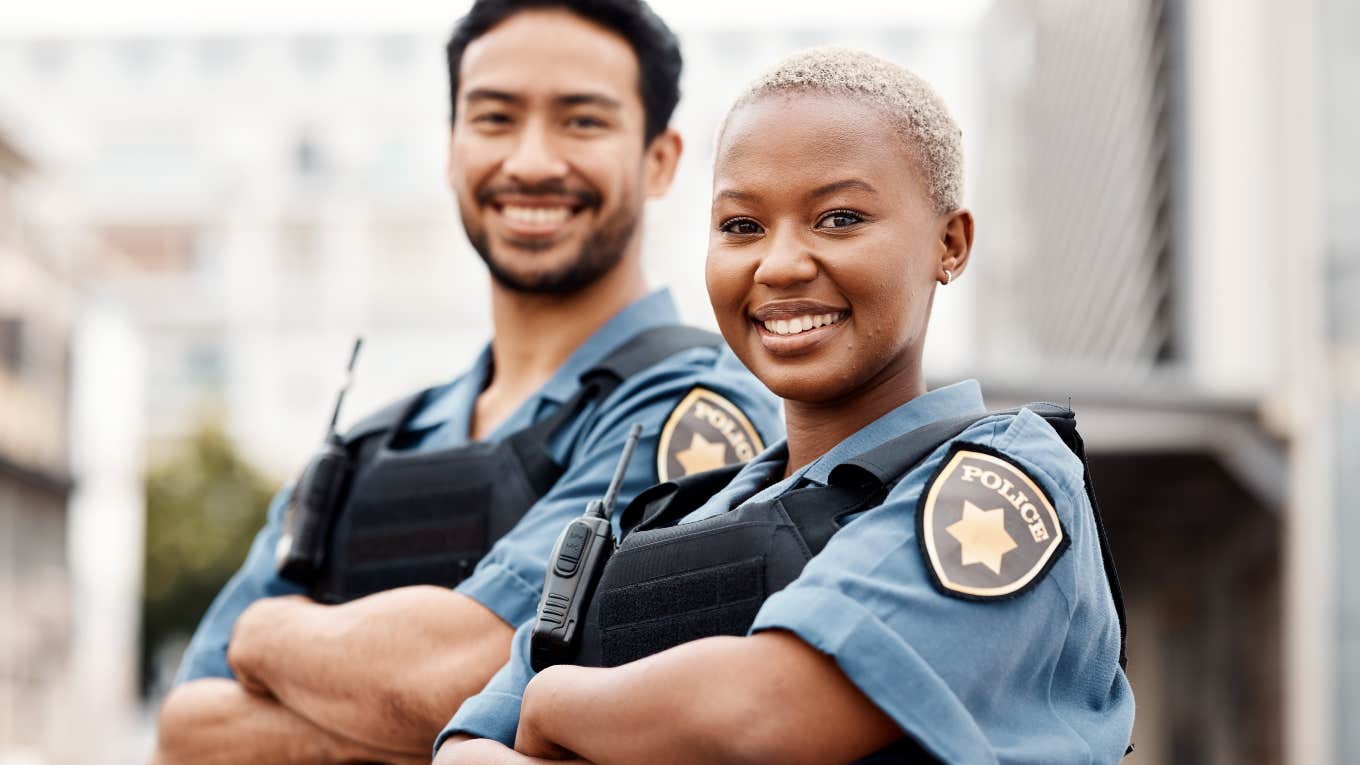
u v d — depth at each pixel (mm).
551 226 2320
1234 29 8836
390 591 2039
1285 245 7992
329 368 36219
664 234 27625
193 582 27531
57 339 21000
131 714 25516
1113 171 10531
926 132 1526
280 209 36844
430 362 36219
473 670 1940
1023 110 15203
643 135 2422
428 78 37500
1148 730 9938
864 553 1372
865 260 1479
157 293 36312
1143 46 9664
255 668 2104
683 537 1541
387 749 2010
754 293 1522
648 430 2096
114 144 37406
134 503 24625
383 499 2174
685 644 1386
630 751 1376
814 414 1604
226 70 37656
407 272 36656
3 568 19250
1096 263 11203
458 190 2396
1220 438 6984
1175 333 9297
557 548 1658
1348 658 7031
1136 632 10164
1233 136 8789
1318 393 7094
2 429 19062
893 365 1568
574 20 2365
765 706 1315
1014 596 1362
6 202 19344
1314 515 7062
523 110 2338
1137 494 8500
